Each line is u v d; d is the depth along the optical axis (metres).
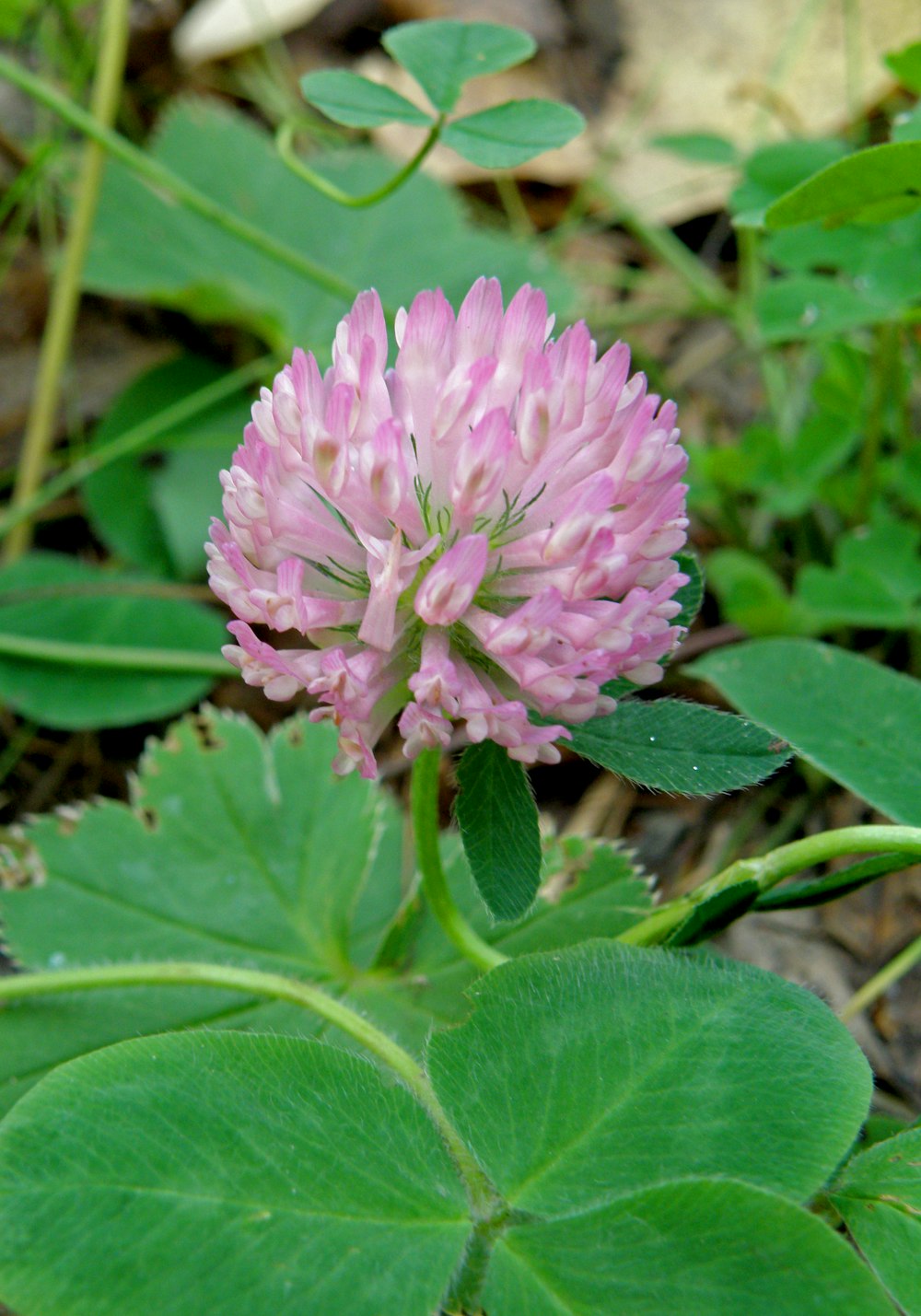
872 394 0.22
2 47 0.30
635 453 0.14
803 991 0.14
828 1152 0.13
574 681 0.14
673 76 0.33
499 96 0.32
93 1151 0.13
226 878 0.18
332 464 0.14
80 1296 0.13
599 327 0.28
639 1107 0.14
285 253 0.23
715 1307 0.13
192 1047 0.14
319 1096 0.14
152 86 0.31
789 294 0.21
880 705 0.17
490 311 0.15
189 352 0.27
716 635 0.22
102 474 0.25
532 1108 0.14
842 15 0.31
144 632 0.22
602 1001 0.14
